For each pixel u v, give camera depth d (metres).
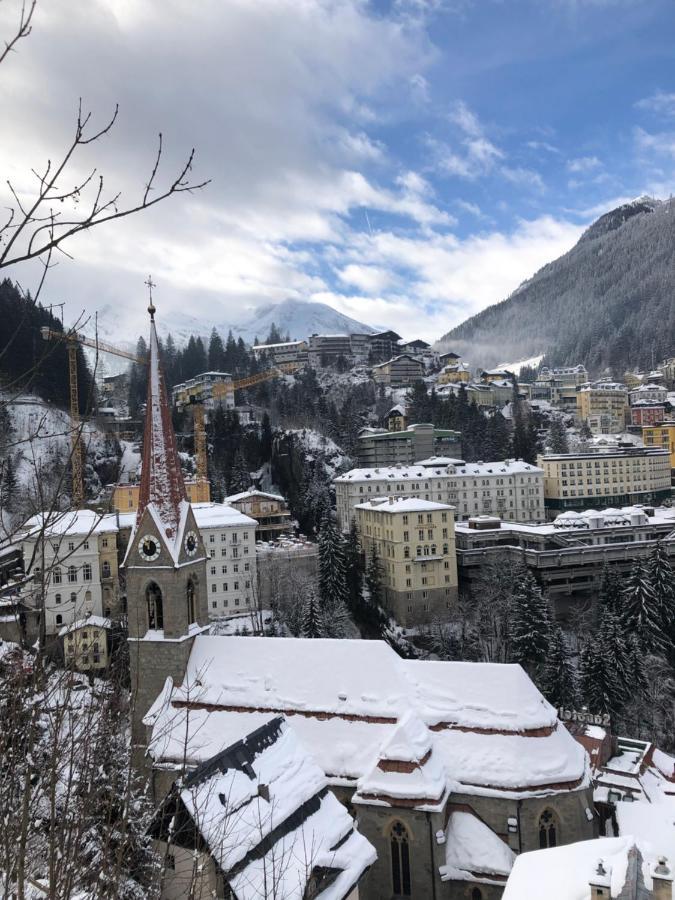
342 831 32.03
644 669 82.75
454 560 113.88
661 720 77.19
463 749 38.28
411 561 111.56
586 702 76.00
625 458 176.50
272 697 42.34
